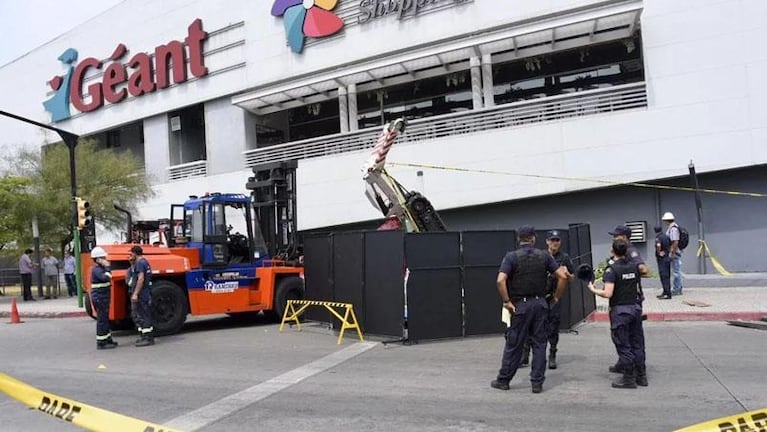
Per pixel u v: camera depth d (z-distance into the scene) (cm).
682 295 1476
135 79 3222
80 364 977
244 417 636
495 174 2114
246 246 1441
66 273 2517
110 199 2581
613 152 1939
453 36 2231
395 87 2639
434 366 873
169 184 3025
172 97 3075
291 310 1397
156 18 3141
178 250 1309
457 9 2228
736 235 1836
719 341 978
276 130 2994
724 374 759
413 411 643
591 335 1100
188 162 3195
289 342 1122
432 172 2219
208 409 670
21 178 2367
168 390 767
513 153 2086
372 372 844
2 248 2522
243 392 746
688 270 1881
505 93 2392
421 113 2592
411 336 1059
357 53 2448
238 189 2800
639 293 724
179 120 3147
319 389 752
